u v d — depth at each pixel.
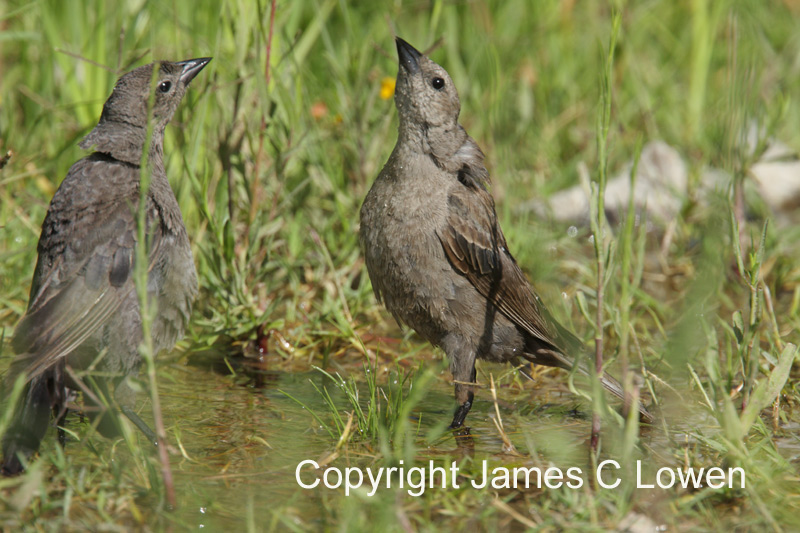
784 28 19.73
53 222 8.47
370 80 13.49
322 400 9.42
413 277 9.46
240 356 10.88
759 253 7.75
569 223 15.06
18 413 7.43
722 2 17.47
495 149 14.63
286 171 11.73
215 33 13.34
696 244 13.91
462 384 9.17
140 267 6.58
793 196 15.88
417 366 10.65
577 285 12.34
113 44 14.01
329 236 12.26
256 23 11.26
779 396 8.73
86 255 8.20
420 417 8.55
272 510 6.68
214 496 7.01
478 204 9.63
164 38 14.43
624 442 7.04
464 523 6.67
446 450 8.20
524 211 13.80
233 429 8.51
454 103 9.64
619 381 9.91
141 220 6.67
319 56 15.39
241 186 11.48
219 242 10.73
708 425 8.76
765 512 6.63
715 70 19.09
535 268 12.58
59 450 7.04
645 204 8.70
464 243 9.41
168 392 9.59
